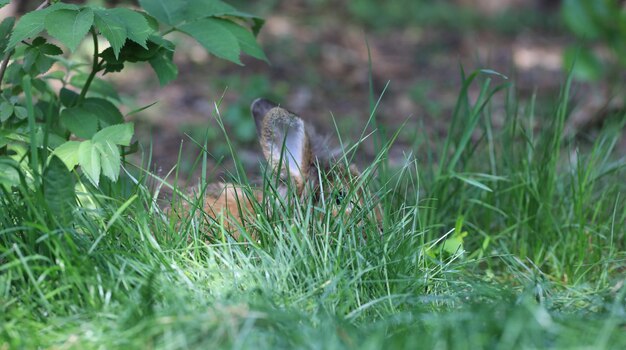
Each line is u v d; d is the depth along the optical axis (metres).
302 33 25.91
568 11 16.55
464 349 5.65
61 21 7.10
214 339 5.71
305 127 9.40
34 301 6.46
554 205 10.20
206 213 7.79
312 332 5.85
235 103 17.64
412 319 6.30
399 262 7.36
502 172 10.45
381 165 9.12
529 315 5.95
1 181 6.80
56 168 6.74
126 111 15.96
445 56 24.97
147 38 7.94
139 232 7.16
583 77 16.59
